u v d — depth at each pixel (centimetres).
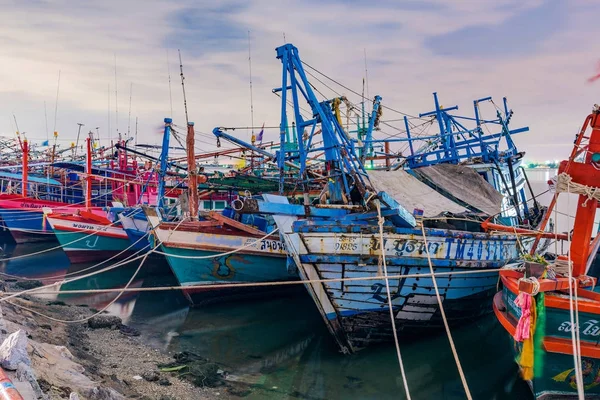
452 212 1192
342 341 1023
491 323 1302
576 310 599
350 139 1184
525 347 686
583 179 731
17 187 3011
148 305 1508
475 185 1445
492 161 1636
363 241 945
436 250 1013
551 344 673
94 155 3244
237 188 1906
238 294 1503
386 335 1059
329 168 1180
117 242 2202
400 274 988
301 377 940
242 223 1555
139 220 2006
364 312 1004
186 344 1132
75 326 1198
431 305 1066
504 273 835
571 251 746
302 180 1232
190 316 1366
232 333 1216
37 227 2700
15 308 1139
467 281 1107
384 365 1001
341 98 1292
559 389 715
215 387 883
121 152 2736
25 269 2080
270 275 1490
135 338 1160
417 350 1084
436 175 1473
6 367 503
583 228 733
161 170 1645
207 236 1395
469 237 1067
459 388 897
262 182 1888
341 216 1047
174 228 1370
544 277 688
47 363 702
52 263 2227
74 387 643
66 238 2128
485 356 1055
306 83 1195
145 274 2014
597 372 694
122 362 969
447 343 1132
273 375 950
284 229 1004
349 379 932
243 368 986
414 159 1777
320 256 941
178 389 850
